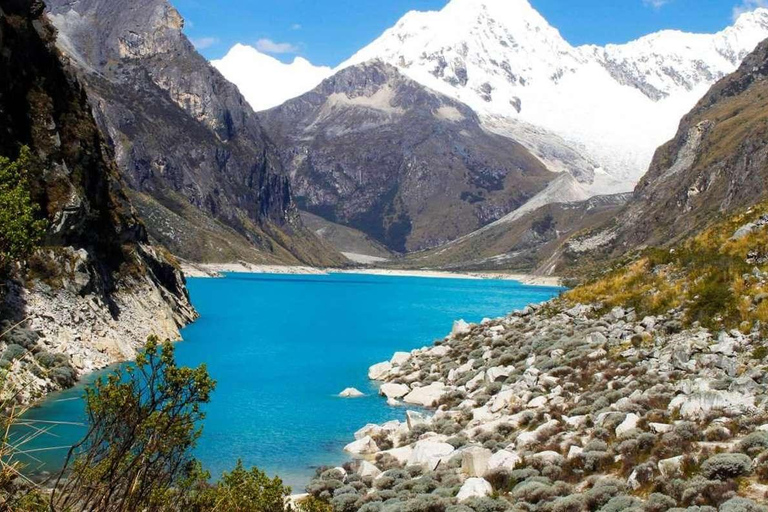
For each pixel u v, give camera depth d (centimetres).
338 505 2669
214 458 3556
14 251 1462
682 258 5312
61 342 5103
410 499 2478
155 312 8138
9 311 4812
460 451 3006
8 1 7031
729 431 2508
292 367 6975
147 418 1337
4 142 5934
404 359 6631
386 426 4112
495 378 4644
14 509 1155
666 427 2661
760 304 3956
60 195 6278
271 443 3881
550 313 6050
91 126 8162
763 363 3362
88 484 1249
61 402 4056
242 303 16862
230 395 5372
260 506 1802
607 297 5584
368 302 19250
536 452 2877
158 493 1362
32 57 7138
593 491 2217
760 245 4634
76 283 5934
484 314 15212
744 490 2009
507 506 2298
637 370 3775
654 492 2134
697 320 4238
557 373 4212
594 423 3069
